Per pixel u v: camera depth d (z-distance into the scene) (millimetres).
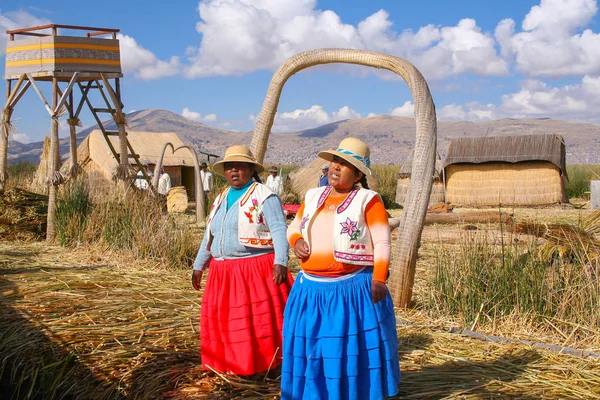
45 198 12117
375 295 3416
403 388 3949
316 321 3494
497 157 20750
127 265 8336
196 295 6523
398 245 5988
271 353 4180
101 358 4594
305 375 3504
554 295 5504
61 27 11047
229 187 4512
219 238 4301
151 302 6129
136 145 22719
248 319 4168
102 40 11352
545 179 20719
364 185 3771
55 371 4543
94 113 11969
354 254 3520
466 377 4121
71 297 6301
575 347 4785
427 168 5980
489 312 5504
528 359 4469
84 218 10406
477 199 21156
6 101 11578
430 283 6215
